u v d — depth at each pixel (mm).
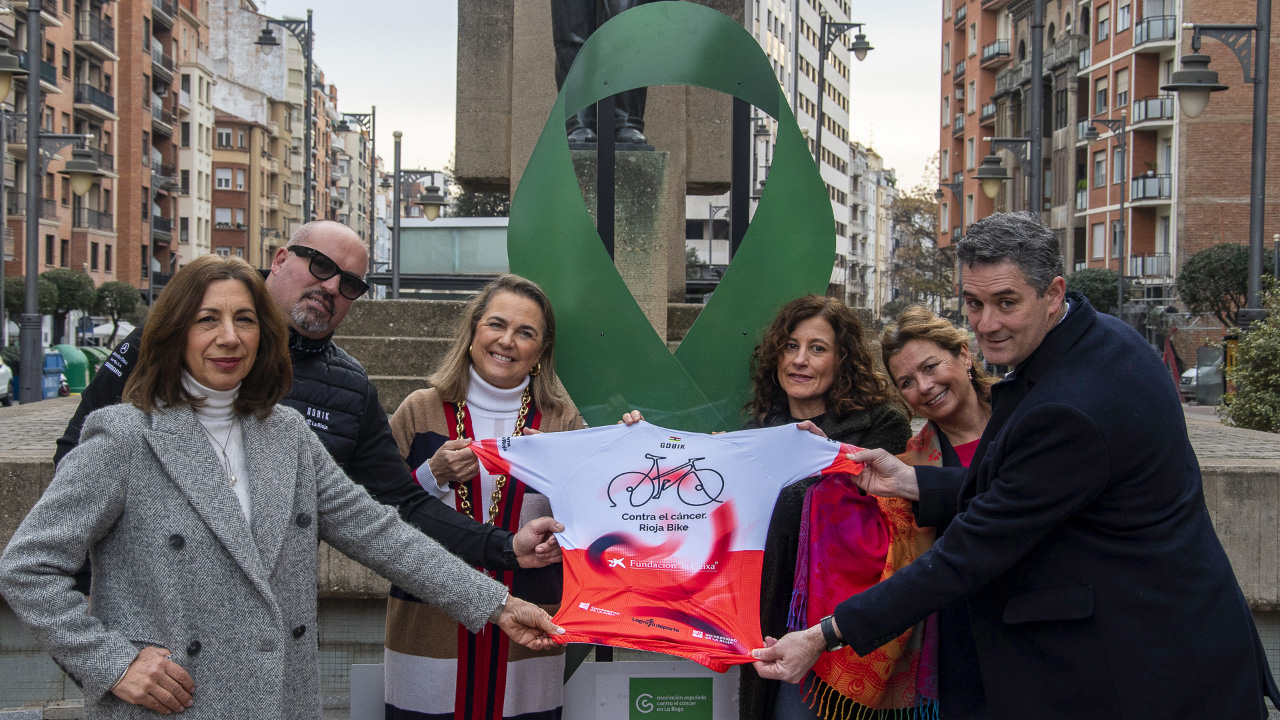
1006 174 21422
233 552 2193
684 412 3281
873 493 2922
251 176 76062
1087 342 2459
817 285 3361
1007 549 2424
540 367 3160
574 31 6555
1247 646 2383
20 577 2037
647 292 5758
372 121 36781
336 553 4070
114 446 2152
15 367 25234
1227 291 33594
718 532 2873
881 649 2838
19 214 45094
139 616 2146
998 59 55531
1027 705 2471
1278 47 39531
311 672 2373
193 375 2268
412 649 2975
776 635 2988
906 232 70938
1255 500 4238
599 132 3531
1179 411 2447
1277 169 39688
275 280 2984
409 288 17406
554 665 3057
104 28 51469
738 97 3418
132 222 55500
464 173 8570
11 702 4121
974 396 3133
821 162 82938
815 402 3082
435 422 3113
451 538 2893
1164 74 41781
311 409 2887
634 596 2826
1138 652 2342
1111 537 2389
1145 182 41500
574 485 2877
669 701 3137
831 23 21203
